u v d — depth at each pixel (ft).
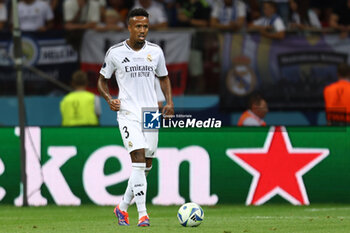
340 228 77.71
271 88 144.15
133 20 78.48
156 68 81.71
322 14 163.84
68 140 121.90
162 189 121.19
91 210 112.57
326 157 122.21
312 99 144.66
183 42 143.43
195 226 77.41
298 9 159.22
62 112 134.51
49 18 158.61
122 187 121.08
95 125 127.24
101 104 141.08
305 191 122.01
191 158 121.60
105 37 143.84
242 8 156.25
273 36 144.36
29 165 121.90
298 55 144.87
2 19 158.10
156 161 121.29
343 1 164.55
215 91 143.43
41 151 122.01
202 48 143.54
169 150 121.49
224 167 121.80
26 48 143.74
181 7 160.76
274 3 147.74
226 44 143.64
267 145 122.01
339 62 145.18
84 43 143.95
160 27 157.58
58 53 144.25
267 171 121.90
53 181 121.80
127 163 121.08
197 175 121.60
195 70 143.54
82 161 121.60
